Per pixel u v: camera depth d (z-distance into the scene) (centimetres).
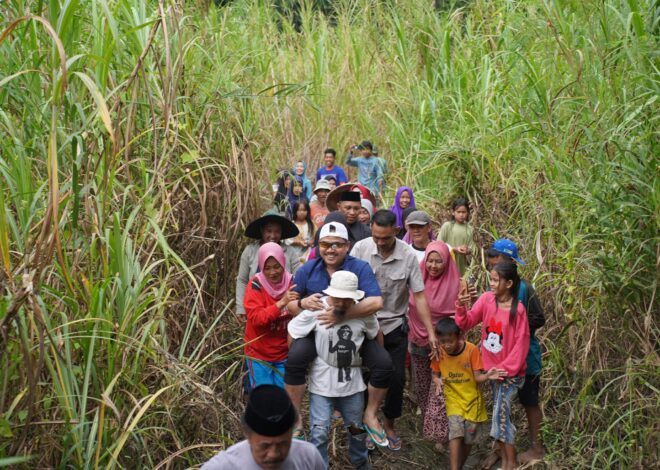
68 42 497
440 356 540
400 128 1130
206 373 578
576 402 529
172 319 514
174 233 596
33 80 477
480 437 605
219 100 678
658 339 495
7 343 346
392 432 584
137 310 420
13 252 389
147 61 593
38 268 361
